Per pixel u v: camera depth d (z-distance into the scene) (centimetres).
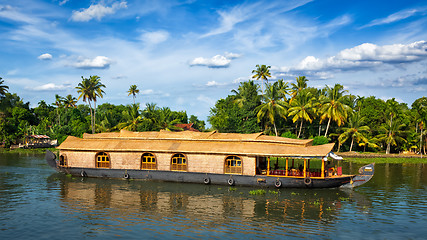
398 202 2125
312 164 4191
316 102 5716
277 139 2572
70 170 2942
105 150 2811
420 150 5538
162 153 2688
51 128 7012
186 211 1873
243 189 2442
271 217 1775
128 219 1717
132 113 5409
